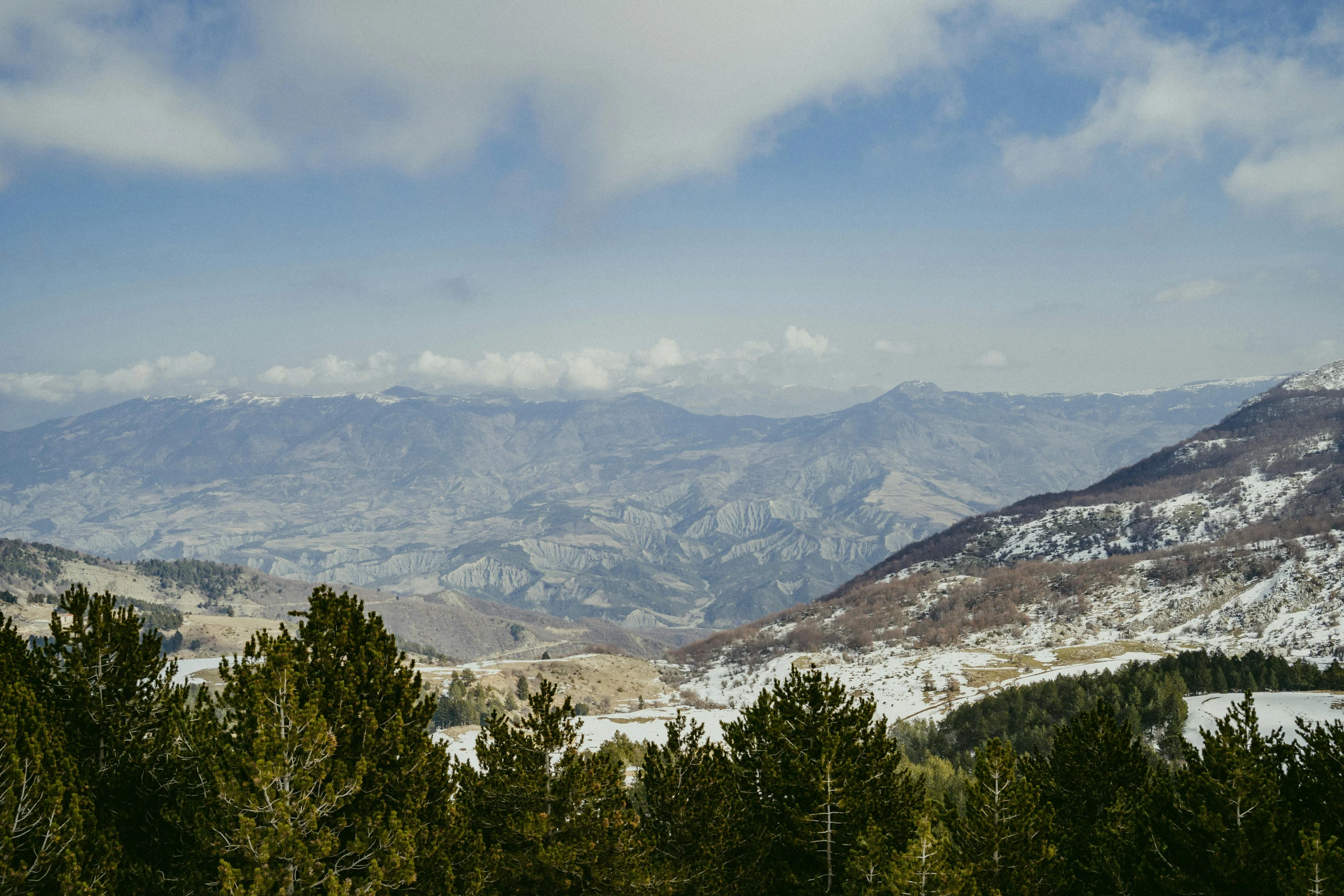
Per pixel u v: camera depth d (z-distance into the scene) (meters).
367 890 23.94
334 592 28.83
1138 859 32.53
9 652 29.55
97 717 29.03
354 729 26.98
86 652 29.20
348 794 25.30
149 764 29.47
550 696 32.66
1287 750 33.16
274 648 25.44
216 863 25.06
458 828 28.28
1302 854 26.97
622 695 188.38
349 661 27.77
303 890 23.62
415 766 27.52
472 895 27.62
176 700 29.81
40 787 23.25
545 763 31.45
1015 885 30.27
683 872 31.83
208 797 24.72
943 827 32.94
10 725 23.78
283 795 23.73
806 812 33.94
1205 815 29.11
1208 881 29.72
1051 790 39.22
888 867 28.14
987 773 31.62
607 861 30.34
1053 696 114.75
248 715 24.73
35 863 22.33
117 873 24.31
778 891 34.91
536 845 30.41
